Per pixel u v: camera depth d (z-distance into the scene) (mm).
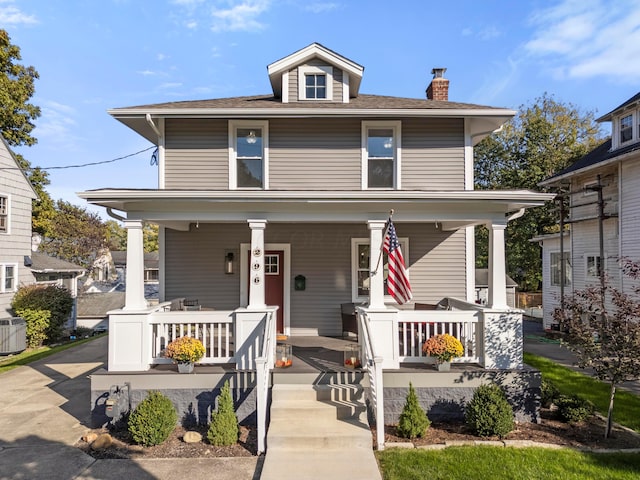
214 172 9906
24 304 16562
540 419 7004
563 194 17422
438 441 6188
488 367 7105
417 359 7348
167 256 10227
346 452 5637
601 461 5480
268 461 5375
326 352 8469
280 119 10016
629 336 6133
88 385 9547
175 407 6902
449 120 10023
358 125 10039
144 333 7125
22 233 18016
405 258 10312
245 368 7152
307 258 10445
